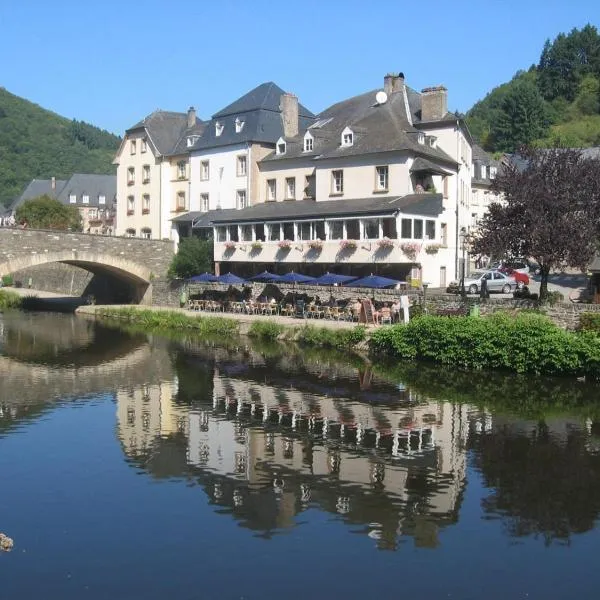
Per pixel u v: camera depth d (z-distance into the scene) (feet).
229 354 95.04
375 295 110.32
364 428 56.70
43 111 578.25
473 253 93.71
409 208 117.29
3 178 437.17
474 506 40.42
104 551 34.73
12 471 46.34
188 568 33.09
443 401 65.98
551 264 91.20
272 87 165.89
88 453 50.16
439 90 139.64
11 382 75.51
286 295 126.21
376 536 36.50
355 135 134.21
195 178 169.78
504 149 309.83
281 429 56.54
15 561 33.76
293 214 131.23
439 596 30.68
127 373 80.94
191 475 45.57
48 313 153.99
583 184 88.84
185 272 147.95
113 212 302.45
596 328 80.89
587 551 35.04
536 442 52.75
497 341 79.71
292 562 33.68
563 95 375.86
